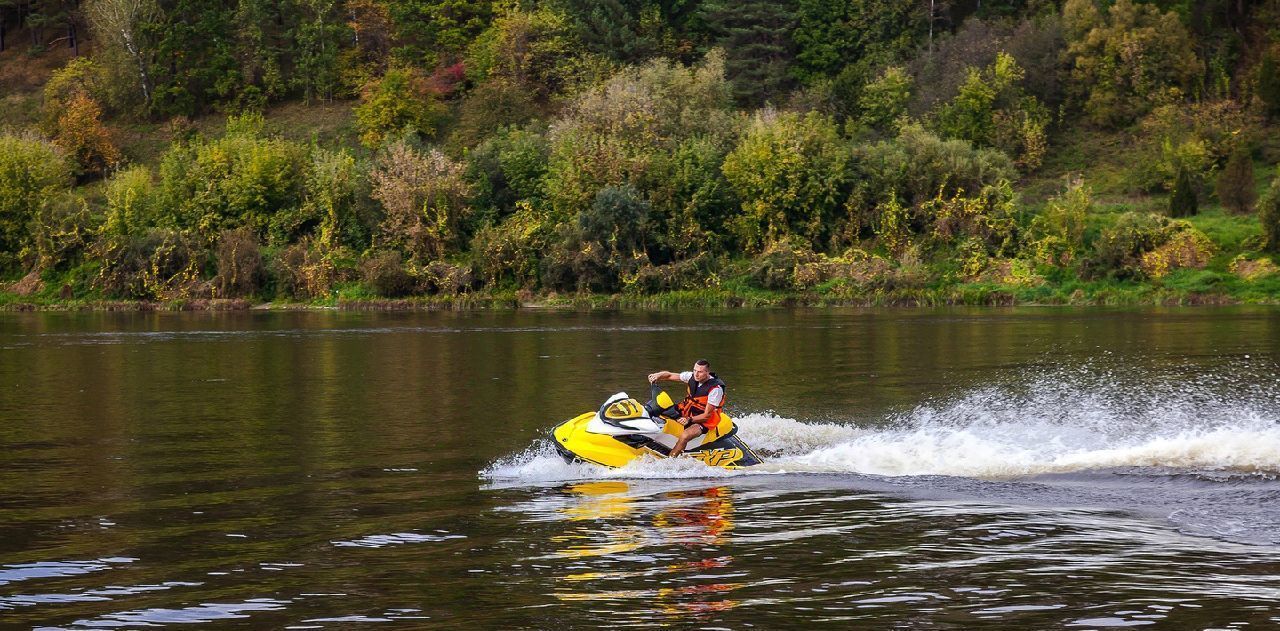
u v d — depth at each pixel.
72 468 13.73
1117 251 53.56
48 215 62.66
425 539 10.26
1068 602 8.36
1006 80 68.50
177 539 10.28
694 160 61.03
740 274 57.16
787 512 11.22
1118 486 12.24
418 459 14.27
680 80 68.38
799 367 24.95
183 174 64.06
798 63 80.81
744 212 59.75
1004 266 55.34
